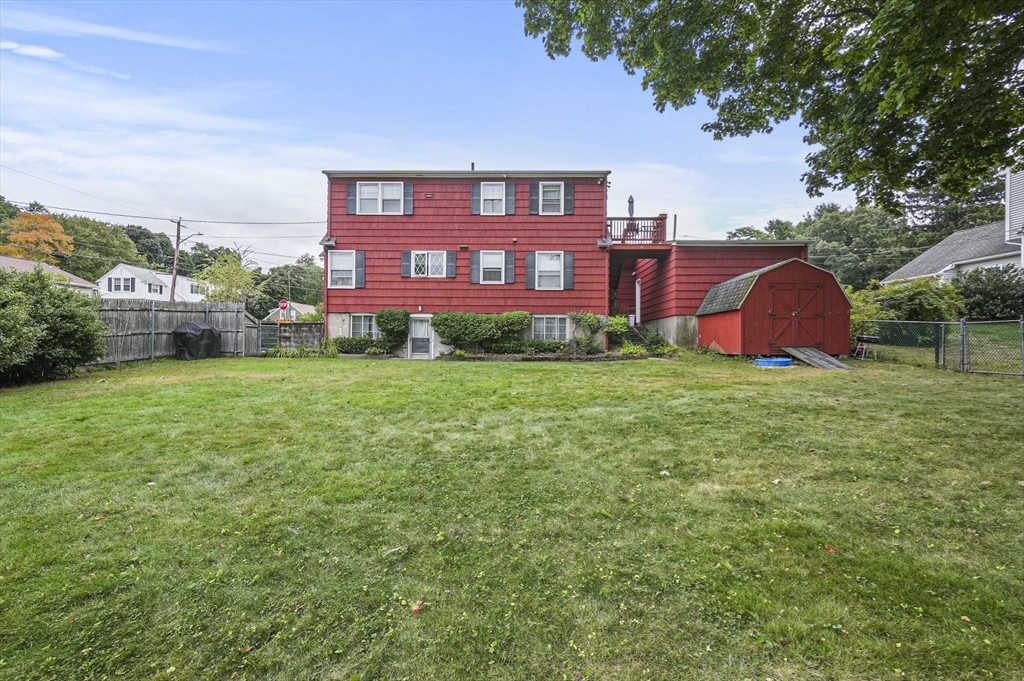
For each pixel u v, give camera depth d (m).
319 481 3.65
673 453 4.38
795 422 5.46
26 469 3.85
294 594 2.21
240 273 33.06
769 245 15.64
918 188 6.38
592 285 16.20
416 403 6.67
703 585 2.26
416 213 16.25
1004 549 2.60
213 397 7.05
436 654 1.83
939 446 4.45
